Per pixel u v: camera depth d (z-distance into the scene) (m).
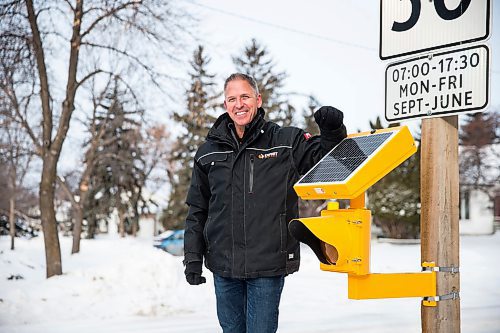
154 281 9.15
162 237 24.92
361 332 7.01
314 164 2.95
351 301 9.31
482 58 2.78
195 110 32.28
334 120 2.68
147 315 7.94
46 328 7.13
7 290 8.36
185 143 34.78
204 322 7.52
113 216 50.50
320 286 10.95
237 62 36.09
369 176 2.44
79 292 8.48
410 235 28.44
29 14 10.66
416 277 2.81
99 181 33.81
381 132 2.60
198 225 3.38
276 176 3.12
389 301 9.28
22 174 27.30
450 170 2.96
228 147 3.23
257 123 3.16
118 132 30.52
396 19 3.15
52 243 10.66
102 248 26.30
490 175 33.12
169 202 37.91
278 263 3.09
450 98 2.90
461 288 11.45
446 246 2.94
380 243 26.91
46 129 11.05
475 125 33.16
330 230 2.48
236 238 3.14
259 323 3.11
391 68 3.17
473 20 2.81
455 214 2.97
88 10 11.20
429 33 2.99
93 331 6.96
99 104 22.70
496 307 9.11
